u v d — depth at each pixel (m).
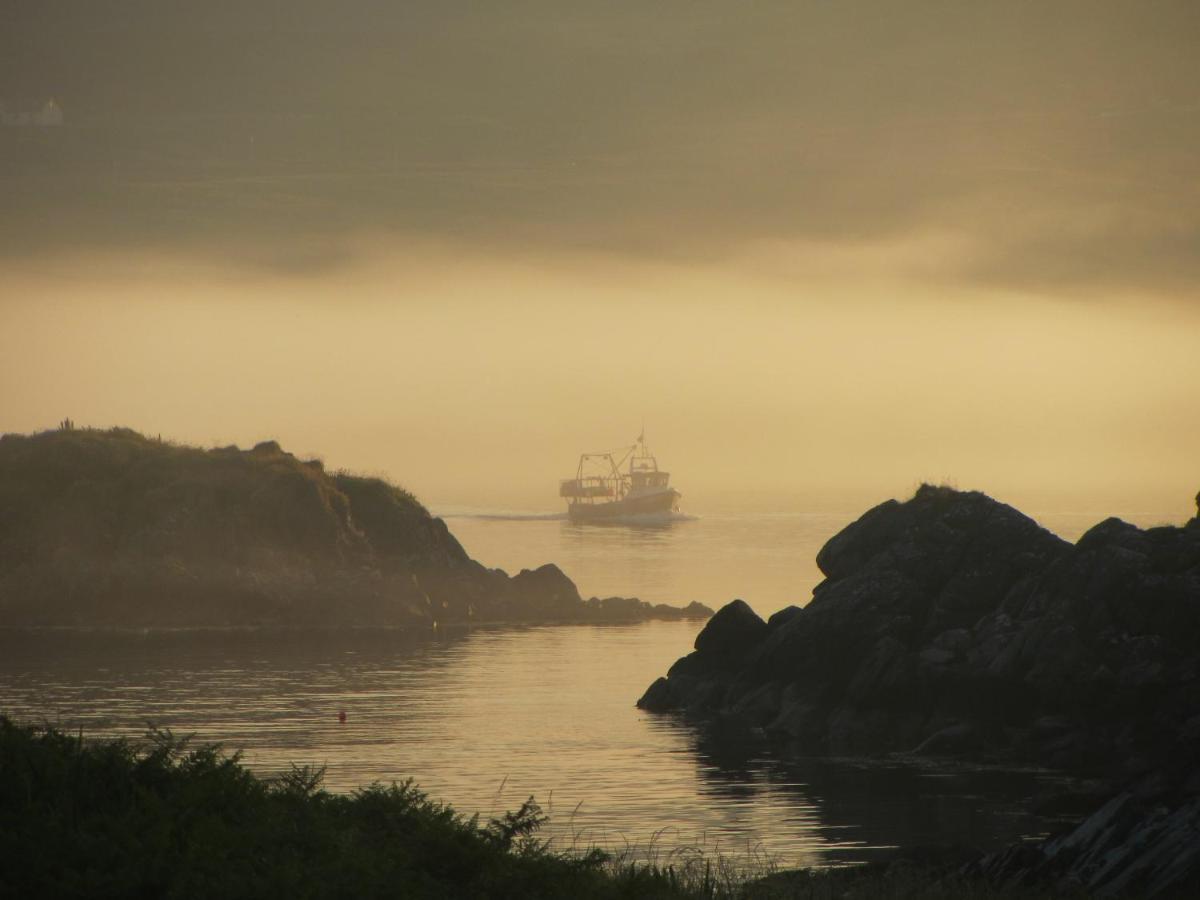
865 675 85.94
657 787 68.25
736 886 38.69
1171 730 76.56
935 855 47.62
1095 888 41.50
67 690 101.81
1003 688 82.00
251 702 96.44
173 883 24.28
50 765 28.95
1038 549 91.81
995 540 93.12
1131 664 80.06
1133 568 84.12
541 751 78.31
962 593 91.00
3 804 27.66
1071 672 80.56
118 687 103.81
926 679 84.25
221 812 28.80
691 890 34.66
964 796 67.06
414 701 97.75
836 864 51.00
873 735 83.62
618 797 65.56
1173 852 41.53
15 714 86.19
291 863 26.14
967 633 87.50
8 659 121.88
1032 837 57.56
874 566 94.44
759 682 93.31
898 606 91.56
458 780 68.88
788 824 59.91
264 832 27.73
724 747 80.75
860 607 91.69
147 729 82.38
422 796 33.38
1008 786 69.88
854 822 60.53
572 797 65.19
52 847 25.28
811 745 82.12
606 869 38.19
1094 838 45.19
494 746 79.56
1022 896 39.88
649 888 31.12
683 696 95.06
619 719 90.88
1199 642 80.38
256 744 78.75
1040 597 87.00
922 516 98.06
